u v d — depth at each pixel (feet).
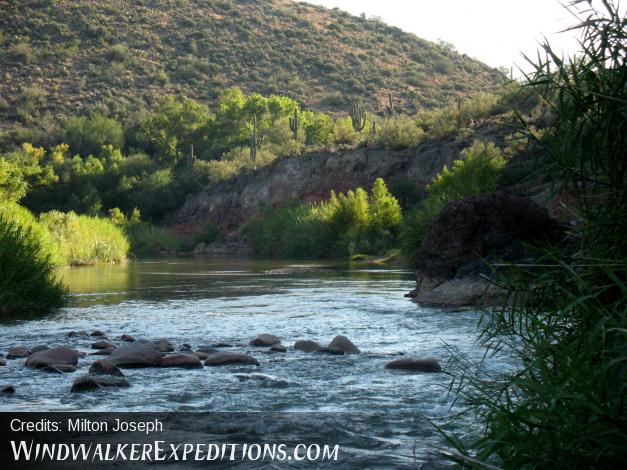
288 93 398.83
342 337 25.90
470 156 87.71
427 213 82.89
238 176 190.90
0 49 399.85
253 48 447.83
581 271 10.89
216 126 276.21
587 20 10.48
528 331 11.22
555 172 11.28
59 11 442.91
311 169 168.86
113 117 336.90
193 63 417.08
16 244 41.50
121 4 470.80
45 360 22.47
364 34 495.41
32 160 223.71
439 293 42.24
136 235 180.75
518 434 9.05
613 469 8.19
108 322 35.06
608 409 8.26
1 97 355.36
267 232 147.54
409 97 402.93
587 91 10.55
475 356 22.81
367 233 123.34
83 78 378.94
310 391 18.45
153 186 213.87
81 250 101.35
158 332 31.55
